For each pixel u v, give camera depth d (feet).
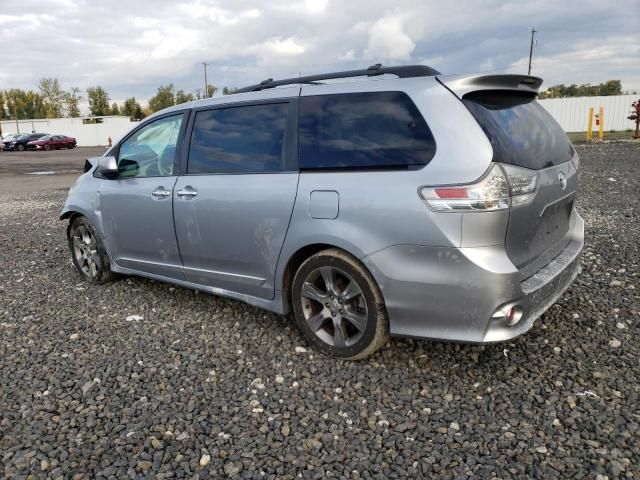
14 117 294.46
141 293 16.43
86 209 16.66
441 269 9.51
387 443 8.56
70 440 8.92
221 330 13.29
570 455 8.04
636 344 11.32
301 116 11.63
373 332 10.61
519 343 11.64
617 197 28.84
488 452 8.21
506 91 10.91
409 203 9.67
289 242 11.46
